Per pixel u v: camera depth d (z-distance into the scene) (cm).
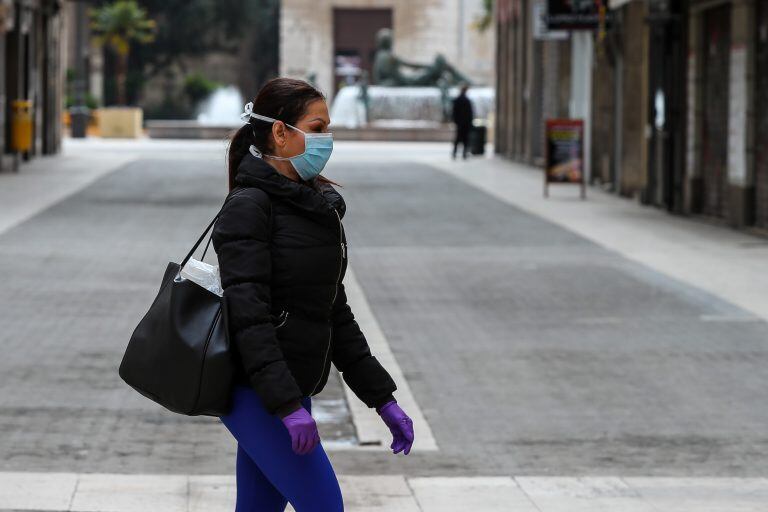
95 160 8619
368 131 12762
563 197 6131
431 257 3938
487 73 18138
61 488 1588
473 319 2914
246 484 1009
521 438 1966
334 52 18262
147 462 1798
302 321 957
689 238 4425
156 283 3328
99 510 1501
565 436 1977
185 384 930
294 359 956
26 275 3416
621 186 6159
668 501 1605
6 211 5044
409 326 2831
